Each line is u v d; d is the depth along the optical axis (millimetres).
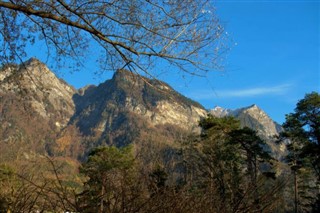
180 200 4570
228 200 5328
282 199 5562
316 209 31453
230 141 33344
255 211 5227
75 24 6504
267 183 5715
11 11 6508
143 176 4332
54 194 3791
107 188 3934
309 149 39875
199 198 4902
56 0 6344
